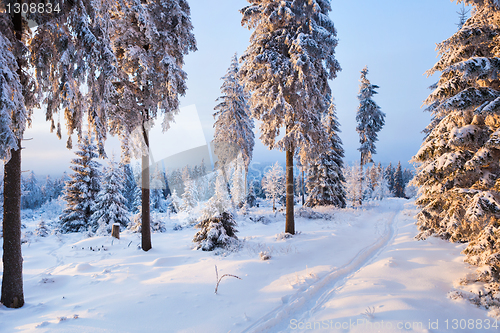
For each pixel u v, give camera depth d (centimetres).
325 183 2728
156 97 1068
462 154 775
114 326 514
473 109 736
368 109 3534
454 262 818
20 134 587
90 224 2234
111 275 852
